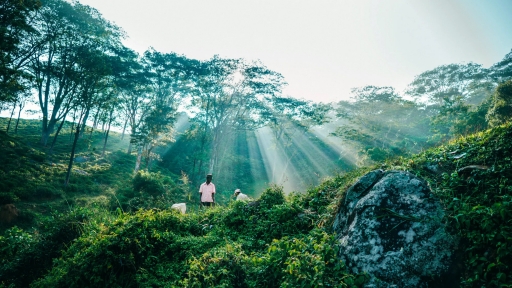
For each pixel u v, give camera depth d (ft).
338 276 12.83
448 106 144.25
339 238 15.08
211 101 134.00
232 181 135.95
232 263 14.82
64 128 160.35
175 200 71.26
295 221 19.42
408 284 11.99
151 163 128.57
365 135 147.54
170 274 16.46
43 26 101.09
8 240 24.40
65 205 60.44
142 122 132.36
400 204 14.20
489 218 12.08
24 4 70.49
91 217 24.73
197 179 124.06
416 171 16.53
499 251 11.11
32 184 65.26
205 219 24.38
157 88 136.05
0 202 51.93
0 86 64.18
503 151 15.62
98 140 154.61
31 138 115.44
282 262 14.37
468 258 11.94
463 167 16.08
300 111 144.97
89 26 107.14
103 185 83.56
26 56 100.48
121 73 122.62
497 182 14.14
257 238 19.89
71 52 105.81
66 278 16.34
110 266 16.33
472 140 18.35
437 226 13.00
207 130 146.30
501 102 61.93
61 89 110.52
